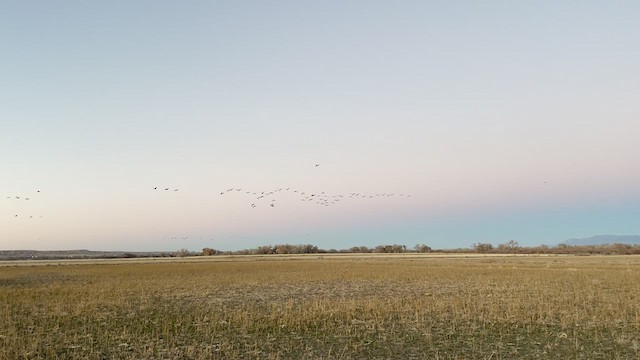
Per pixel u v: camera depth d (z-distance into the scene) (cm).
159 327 2372
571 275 4862
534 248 15450
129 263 10938
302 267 7462
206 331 2234
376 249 18188
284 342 2002
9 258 17638
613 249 13962
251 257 14338
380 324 2312
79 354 1825
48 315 2747
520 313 2528
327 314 2605
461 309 2683
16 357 1755
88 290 4112
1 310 2917
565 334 2027
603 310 2586
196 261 11562
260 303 3181
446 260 9438
